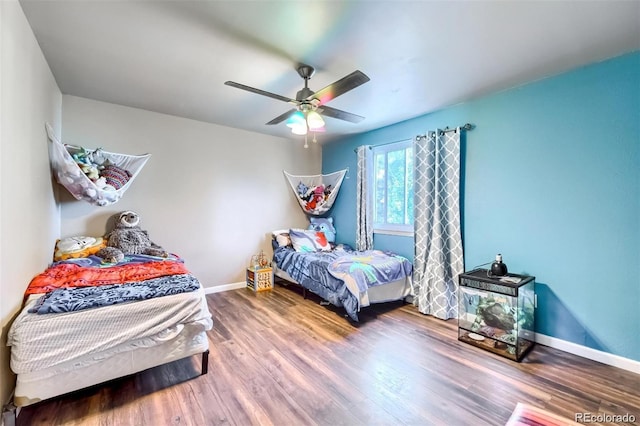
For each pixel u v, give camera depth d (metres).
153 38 1.97
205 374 2.06
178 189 3.73
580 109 2.34
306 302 3.63
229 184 4.17
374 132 4.18
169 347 1.93
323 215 5.06
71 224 3.04
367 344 2.53
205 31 1.88
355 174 4.52
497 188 2.84
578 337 2.36
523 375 2.06
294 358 2.29
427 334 2.73
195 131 3.85
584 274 2.33
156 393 1.85
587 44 2.00
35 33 1.90
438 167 3.23
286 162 4.79
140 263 2.65
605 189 2.23
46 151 2.31
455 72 2.43
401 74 2.46
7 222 1.53
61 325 1.57
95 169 2.75
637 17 1.70
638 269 2.10
